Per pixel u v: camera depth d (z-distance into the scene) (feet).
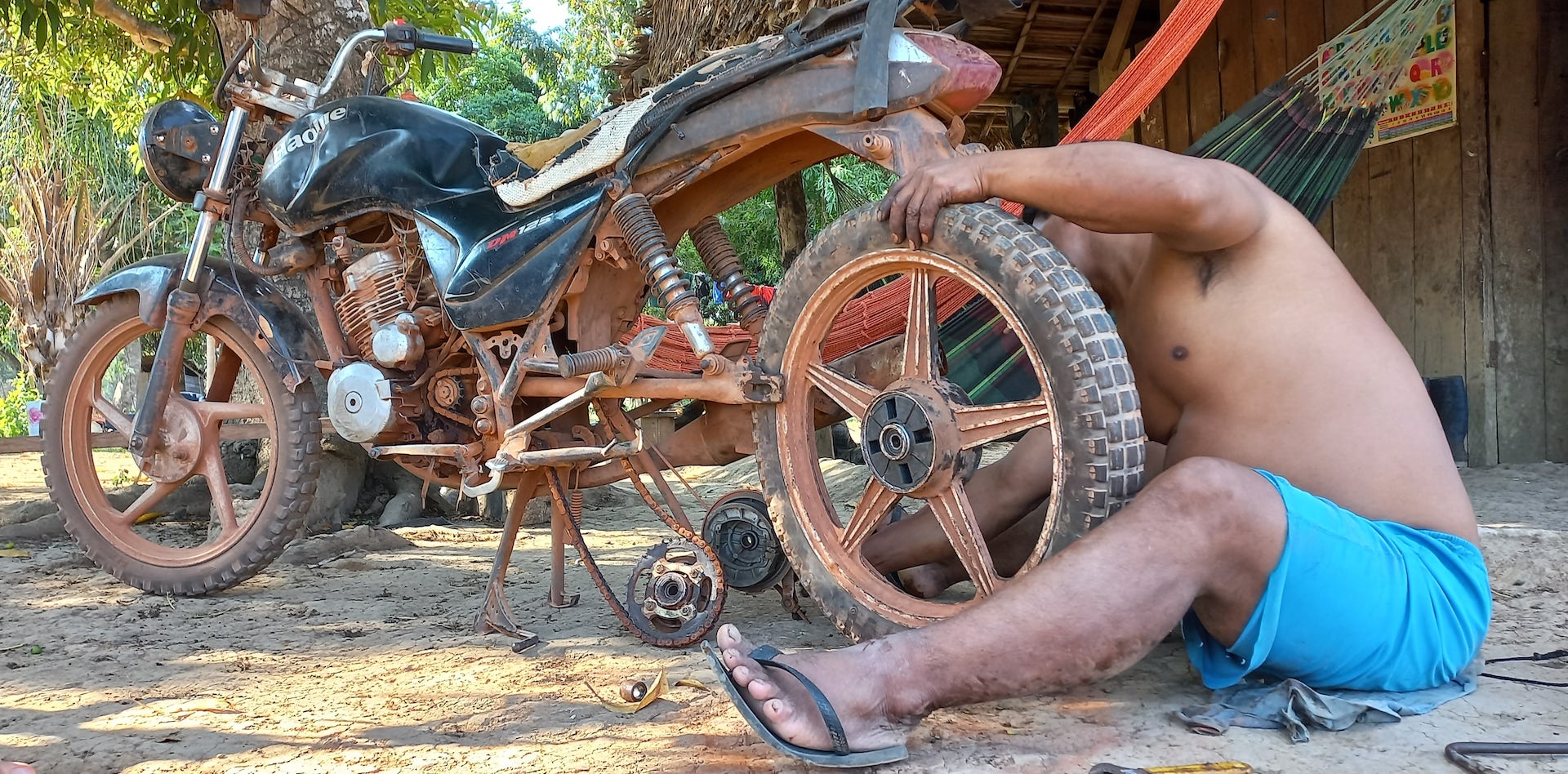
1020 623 5.49
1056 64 24.61
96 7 24.86
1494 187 16.58
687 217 8.92
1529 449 16.66
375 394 9.05
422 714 6.73
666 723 6.44
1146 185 6.08
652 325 11.53
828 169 17.63
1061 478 6.36
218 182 10.14
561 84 66.74
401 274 9.32
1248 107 11.18
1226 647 6.07
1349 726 5.95
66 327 29.30
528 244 8.21
